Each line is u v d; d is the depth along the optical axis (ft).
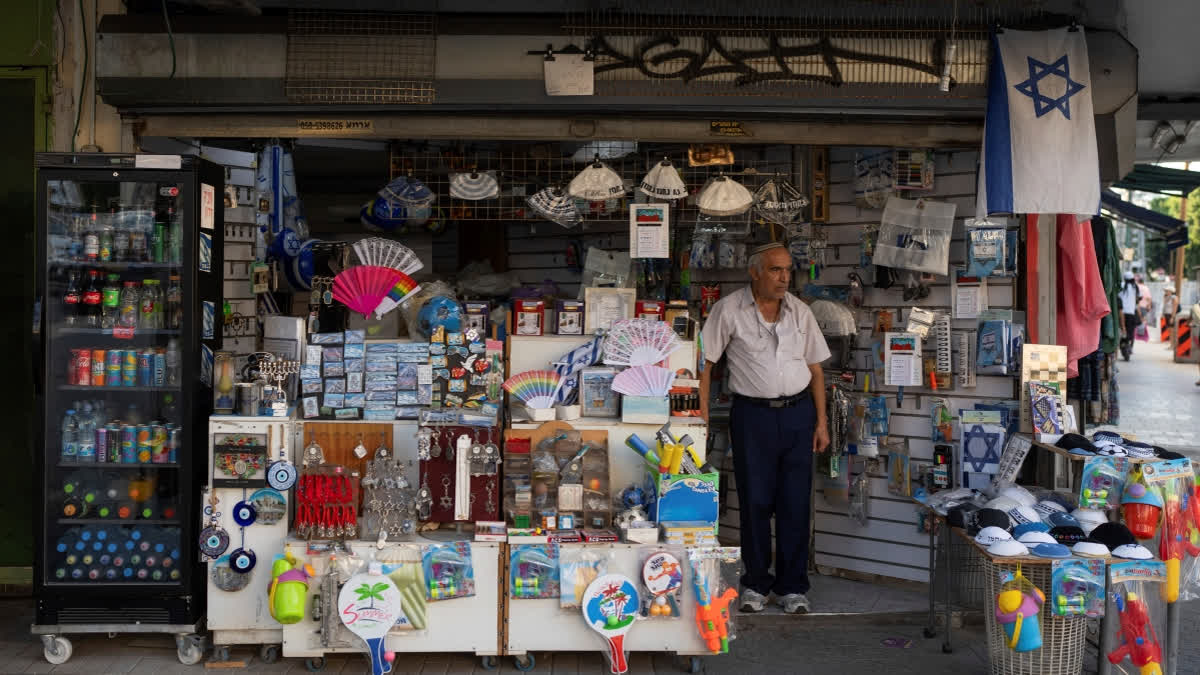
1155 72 23.66
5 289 18.28
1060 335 19.29
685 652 15.06
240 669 15.19
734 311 17.87
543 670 15.28
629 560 14.96
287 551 14.92
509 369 16.84
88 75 18.01
